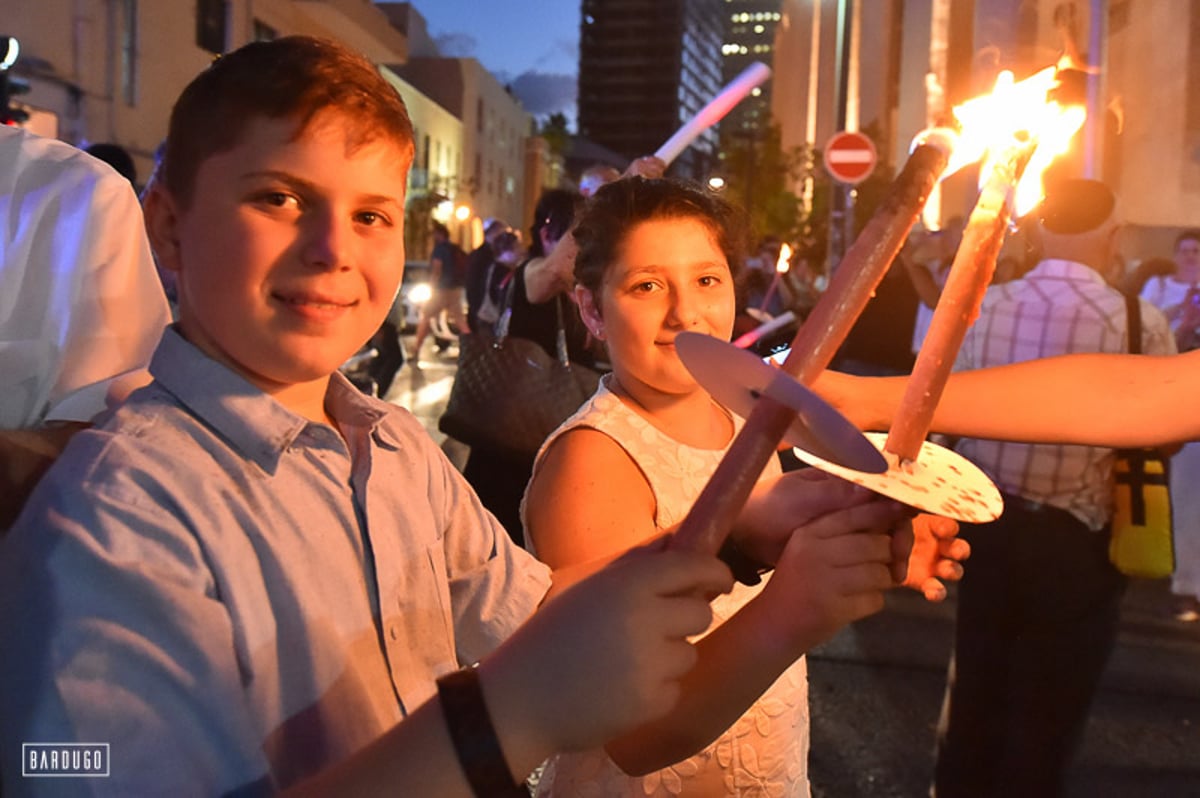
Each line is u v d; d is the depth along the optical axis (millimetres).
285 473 886
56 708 701
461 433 2709
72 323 1070
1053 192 2627
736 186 36125
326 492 917
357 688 877
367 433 988
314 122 819
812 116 38656
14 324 1045
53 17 12445
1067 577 2422
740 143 37844
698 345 644
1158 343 2557
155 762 721
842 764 3268
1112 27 10727
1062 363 1251
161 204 889
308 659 845
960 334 748
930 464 815
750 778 1389
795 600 867
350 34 21062
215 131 825
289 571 845
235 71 833
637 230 1378
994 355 2637
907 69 20141
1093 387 1217
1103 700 3793
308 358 838
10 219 1059
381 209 870
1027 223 2650
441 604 1007
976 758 2559
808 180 34906
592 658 618
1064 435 1203
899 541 869
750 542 1014
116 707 713
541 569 1182
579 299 1537
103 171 1134
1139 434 1190
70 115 12688
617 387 1487
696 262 1379
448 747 626
